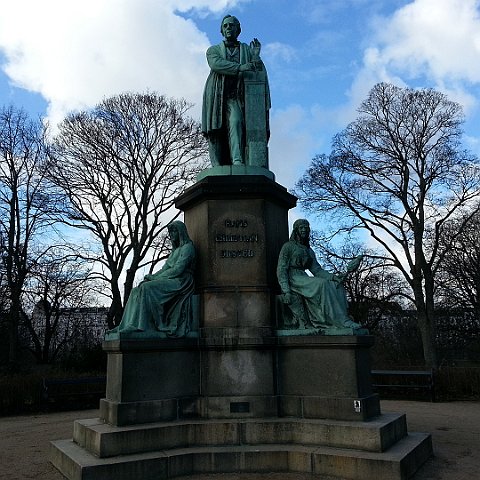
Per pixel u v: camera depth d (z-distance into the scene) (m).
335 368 7.63
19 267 27.80
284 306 8.49
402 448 7.06
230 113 9.65
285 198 9.24
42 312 36.59
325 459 6.76
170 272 8.35
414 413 14.70
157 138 29.52
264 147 9.47
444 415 14.19
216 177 8.71
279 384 8.01
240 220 8.70
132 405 7.37
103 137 28.39
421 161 28.27
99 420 7.87
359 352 7.68
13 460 8.47
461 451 8.59
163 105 29.62
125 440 6.94
